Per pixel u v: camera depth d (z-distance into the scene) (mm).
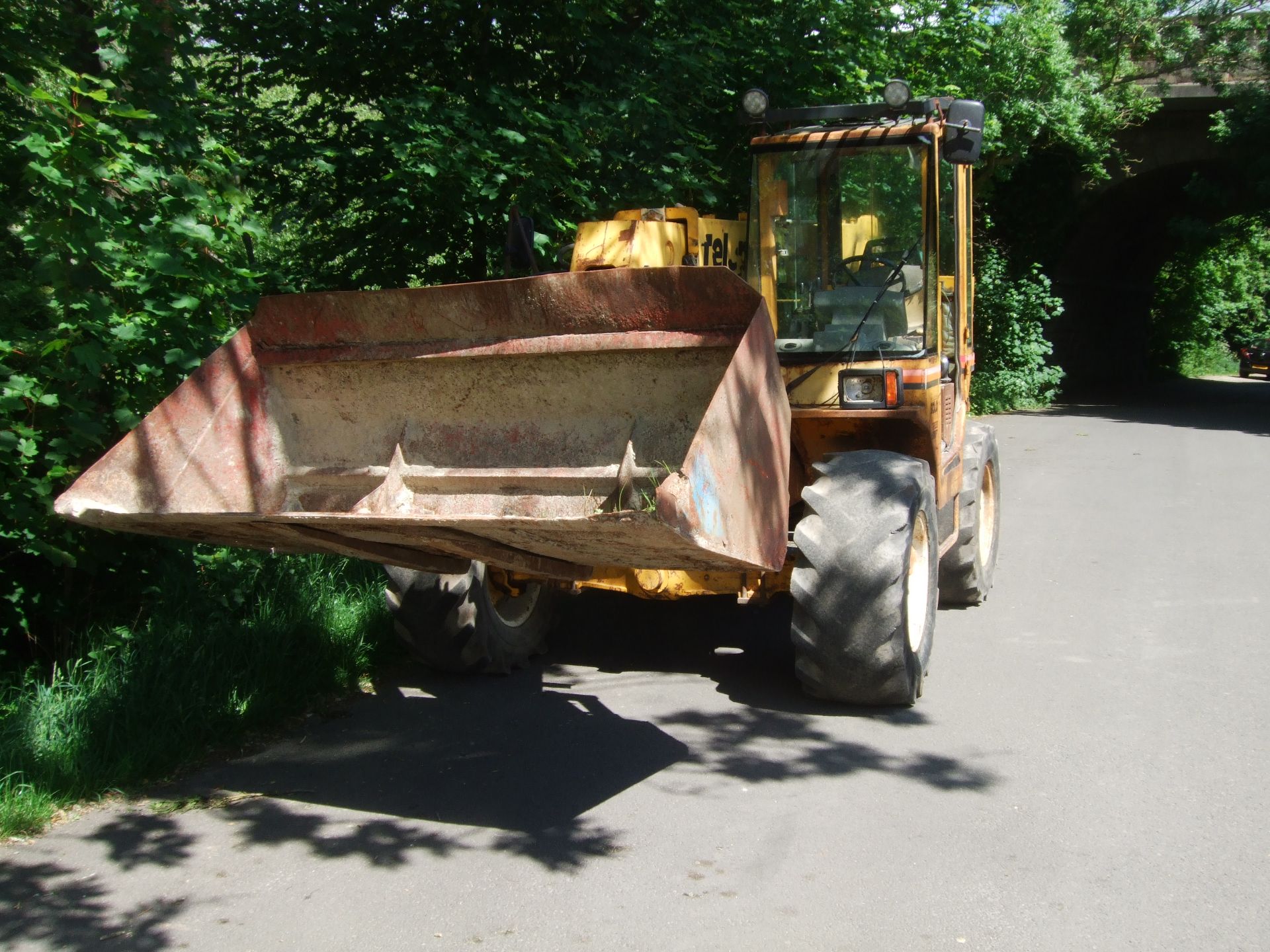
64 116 4828
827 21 9008
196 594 5699
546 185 7254
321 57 7383
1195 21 22094
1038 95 19828
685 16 8562
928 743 4785
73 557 4883
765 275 5852
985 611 6961
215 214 5332
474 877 3693
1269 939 3281
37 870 3752
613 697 5492
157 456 4195
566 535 3623
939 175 5680
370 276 7688
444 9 7383
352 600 6418
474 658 5664
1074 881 3613
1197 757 4602
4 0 5309
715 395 3586
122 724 4680
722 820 4094
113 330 4980
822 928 3354
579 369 4305
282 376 4652
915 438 5633
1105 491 11664
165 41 5406
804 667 5090
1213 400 26562
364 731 5086
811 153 5758
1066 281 27547
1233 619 6676
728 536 3646
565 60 8203
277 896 3578
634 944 3285
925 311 5621
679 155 7812
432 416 4539
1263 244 38562
